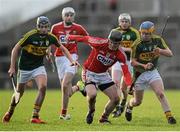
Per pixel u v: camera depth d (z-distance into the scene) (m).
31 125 29.06
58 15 79.62
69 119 33.16
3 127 28.19
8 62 75.62
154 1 80.81
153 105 44.66
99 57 29.41
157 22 76.06
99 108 41.34
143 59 30.50
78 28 35.31
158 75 30.64
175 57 74.19
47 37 29.66
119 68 35.59
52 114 36.41
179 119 33.34
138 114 36.88
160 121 32.34
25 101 48.91
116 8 80.00
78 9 80.44
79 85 32.78
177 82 72.88
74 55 34.81
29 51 29.62
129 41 35.47
